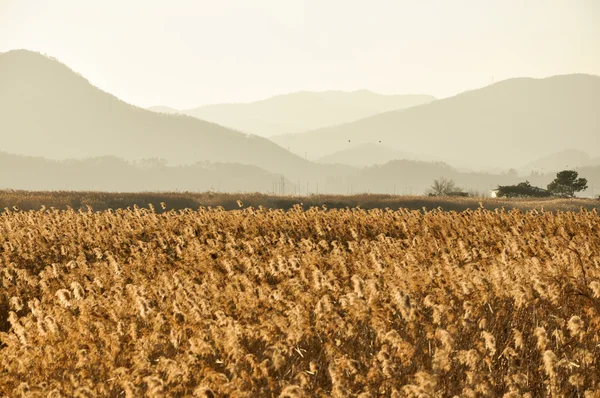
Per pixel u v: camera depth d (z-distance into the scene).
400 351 20.64
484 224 61.12
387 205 152.88
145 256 44.16
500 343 23.17
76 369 22.05
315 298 27.19
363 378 19.19
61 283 36.56
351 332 22.95
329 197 165.00
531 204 159.00
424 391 17.34
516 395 17.55
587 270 29.95
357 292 25.25
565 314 23.97
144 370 20.22
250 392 18.19
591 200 185.50
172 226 62.66
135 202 138.88
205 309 26.06
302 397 17.41
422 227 59.91
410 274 31.03
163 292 30.84
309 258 37.81
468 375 18.75
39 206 126.56
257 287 29.42
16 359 23.14
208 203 144.88
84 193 156.62
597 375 19.95
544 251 39.44
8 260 45.88
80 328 25.30
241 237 58.28
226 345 21.17
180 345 23.44
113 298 29.67
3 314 34.06
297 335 22.19
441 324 23.66
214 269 37.34
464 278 28.77
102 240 55.41
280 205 146.88
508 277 27.12
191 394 18.81
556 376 19.14
